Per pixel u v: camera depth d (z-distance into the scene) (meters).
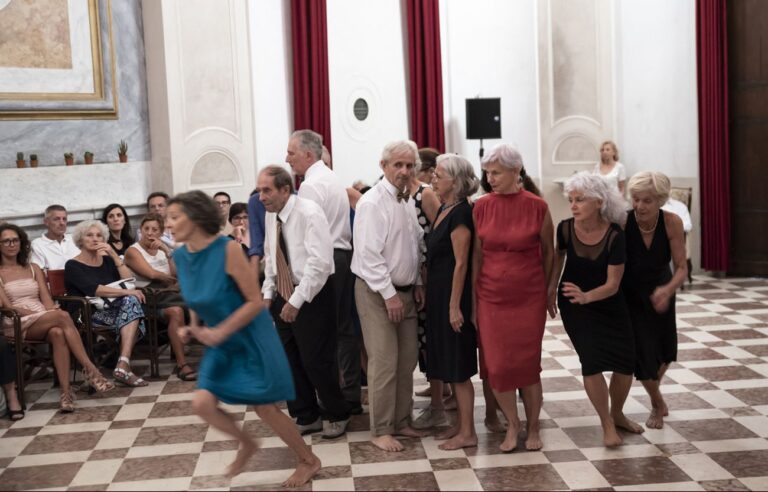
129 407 5.81
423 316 5.10
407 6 10.55
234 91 9.14
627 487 4.17
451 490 4.21
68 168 7.96
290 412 5.11
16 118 7.67
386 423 4.84
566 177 10.90
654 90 10.45
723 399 5.53
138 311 6.45
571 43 10.76
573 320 4.68
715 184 9.80
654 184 4.54
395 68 10.66
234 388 3.90
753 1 9.46
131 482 4.45
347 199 5.35
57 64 7.96
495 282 4.59
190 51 8.73
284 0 9.68
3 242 6.19
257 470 4.56
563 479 4.29
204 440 5.09
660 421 5.02
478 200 4.68
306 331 4.80
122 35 8.46
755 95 9.58
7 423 5.54
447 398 5.58
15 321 5.68
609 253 4.51
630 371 4.68
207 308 3.86
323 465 4.57
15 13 7.65
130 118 8.56
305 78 9.70
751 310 8.17
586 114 10.87
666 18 10.22
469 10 10.80
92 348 6.40
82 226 6.65
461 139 10.89
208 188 8.98
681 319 7.91
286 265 4.82
